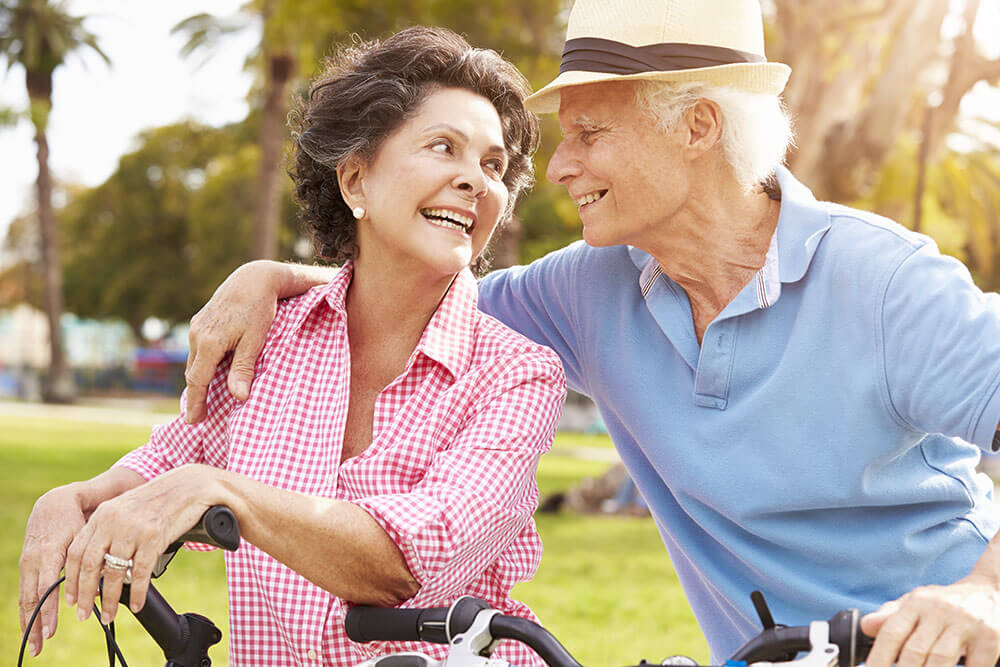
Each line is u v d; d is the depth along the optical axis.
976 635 1.41
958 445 2.00
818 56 10.01
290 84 21.78
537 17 13.27
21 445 18.45
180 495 1.45
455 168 1.82
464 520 1.62
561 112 1.96
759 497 1.93
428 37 1.89
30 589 1.71
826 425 1.88
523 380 1.79
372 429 1.88
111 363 53.78
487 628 1.42
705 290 2.02
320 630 1.72
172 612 1.65
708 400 1.97
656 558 8.87
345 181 1.91
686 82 1.88
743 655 1.36
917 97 11.94
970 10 9.73
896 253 1.84
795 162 10.00
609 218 1.98
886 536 1.91
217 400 1.96
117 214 43.72
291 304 1.98
